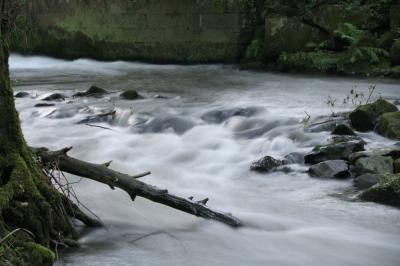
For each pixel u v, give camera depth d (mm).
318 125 9312
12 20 5145
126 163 8336
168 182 7496
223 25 18328
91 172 5395
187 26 18688
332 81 14859
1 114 4879
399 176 6504
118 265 4707
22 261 4078
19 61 20078
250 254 5098
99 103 11953
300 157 8070
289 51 17188
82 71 17703
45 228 4793
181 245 5195
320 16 16938
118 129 10180
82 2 19703
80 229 5426
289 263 4941
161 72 17203
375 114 9117
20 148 4973
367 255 5141
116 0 19250
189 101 12227
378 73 15281
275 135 9320
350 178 7324
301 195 6836
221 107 11219
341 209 6320
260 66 17297
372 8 16922
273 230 5703
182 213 5977
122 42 19422
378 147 8164
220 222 5621
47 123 10523
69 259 4781
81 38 19859
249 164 8172
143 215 5895
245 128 10000
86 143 9273
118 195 6371
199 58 18641
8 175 4809
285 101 12109
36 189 4828
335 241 5434
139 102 12094
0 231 4324
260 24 18188
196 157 8609
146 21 19078
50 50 20375
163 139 9422
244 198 6773
